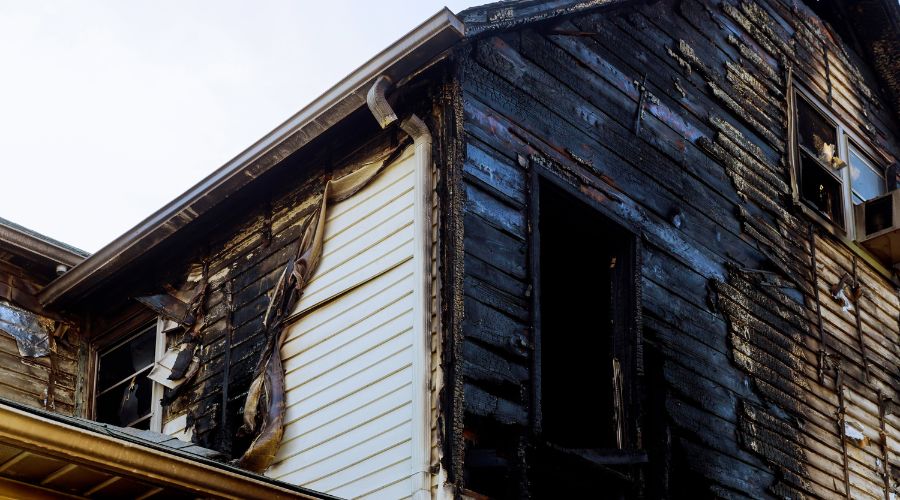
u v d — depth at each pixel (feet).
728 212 36.55
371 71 28.25
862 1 46.01
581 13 32.81
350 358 28.68
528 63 30.89
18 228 38.81
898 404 41.47
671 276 33.12
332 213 31.22
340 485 27.45
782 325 37.11
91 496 21.42
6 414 18.80
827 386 38.14
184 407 34.04
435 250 27.40
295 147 31.12
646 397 30.94
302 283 30.86
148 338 37.60
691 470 31.14
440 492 24.93
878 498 38.42
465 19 28.27
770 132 40.22
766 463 34.06
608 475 28.55
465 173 27.84
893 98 48.34
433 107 28.86
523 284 28.32
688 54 37.32
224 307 34.12
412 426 26.12
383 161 29.99
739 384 34.24
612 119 33.09
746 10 41.32
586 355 32.48
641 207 32.91
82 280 37.76
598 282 32.50
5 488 20.45
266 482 22.13
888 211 42.32
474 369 26.27
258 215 34.30
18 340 38.45
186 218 34.42
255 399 30.60
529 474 27.17
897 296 44.09
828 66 45.19
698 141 36.27
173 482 20.95
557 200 30.73
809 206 40.50
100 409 38.42
